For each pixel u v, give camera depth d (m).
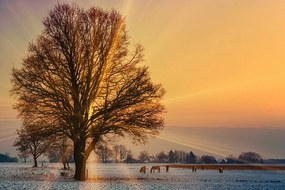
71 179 41.47
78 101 37.69
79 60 37.72
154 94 37.91
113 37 38.06
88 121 37.69
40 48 36.94
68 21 37.22
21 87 36.50
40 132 37.31
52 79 36.94
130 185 34.31
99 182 37.84
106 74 38.19
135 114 38.03
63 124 37.44
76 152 39.00
